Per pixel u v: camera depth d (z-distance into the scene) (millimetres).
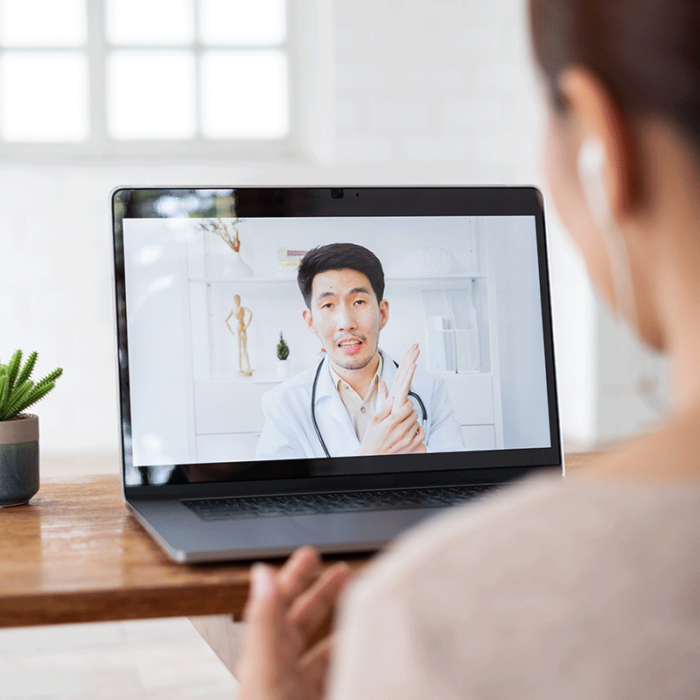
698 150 229
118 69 3863
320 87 3939
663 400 265
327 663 373
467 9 3885
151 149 3885
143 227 889
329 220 935
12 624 568
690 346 236
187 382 874
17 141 3807
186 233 899
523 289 957
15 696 1648
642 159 238
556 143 277
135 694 1667
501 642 203
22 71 3805
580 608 204
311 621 407
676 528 210
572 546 211
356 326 917
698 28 227
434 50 3883
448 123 3916
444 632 206
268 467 875
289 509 784
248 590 596
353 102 3859
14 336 3689
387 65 3863
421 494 855
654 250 246
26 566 639
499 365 937
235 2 3926
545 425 938
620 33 235
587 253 275
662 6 229
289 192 925
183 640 1954
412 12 3855
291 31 3957
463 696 199
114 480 1030
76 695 1656
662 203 237
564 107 264
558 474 931
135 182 3770
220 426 875
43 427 3717
